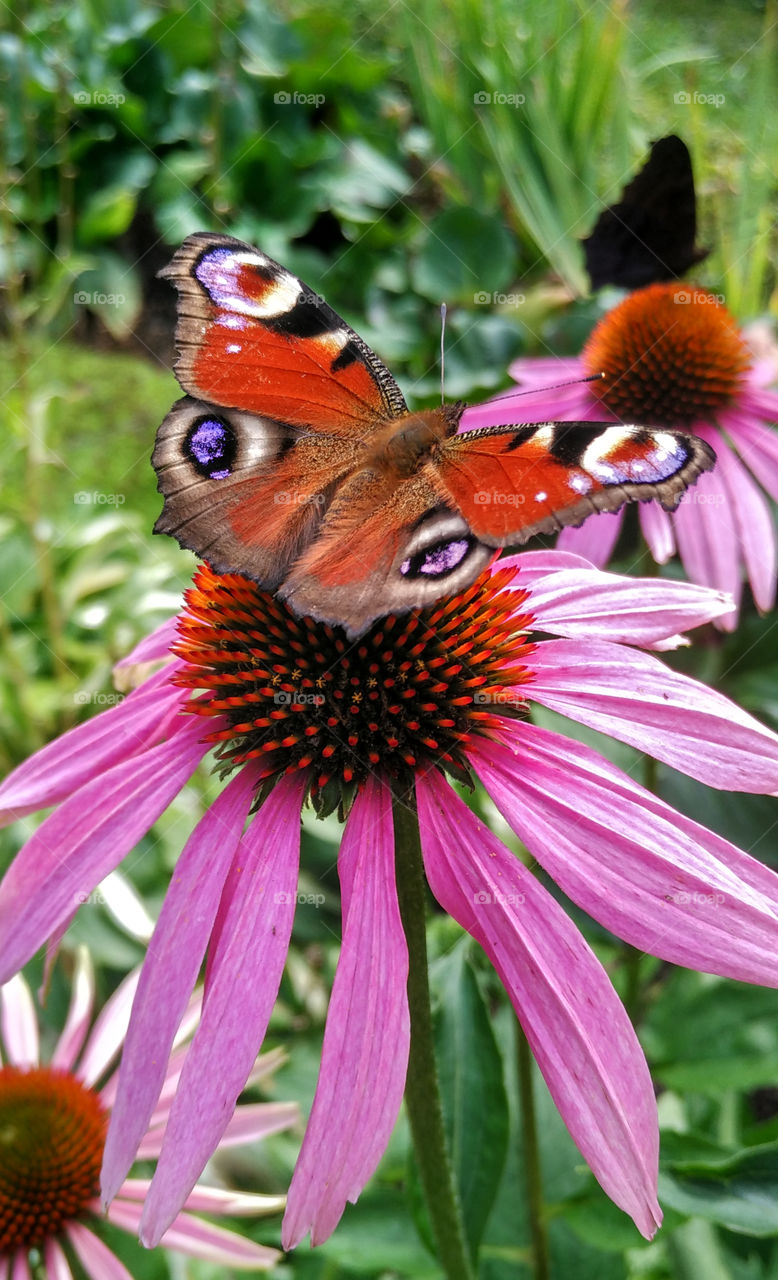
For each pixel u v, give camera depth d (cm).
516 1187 12
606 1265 11
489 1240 11
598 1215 10
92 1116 11
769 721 16
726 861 8
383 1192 11
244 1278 12
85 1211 10
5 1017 12
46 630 21
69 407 28
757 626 16
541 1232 10
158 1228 6
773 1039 12
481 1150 10
